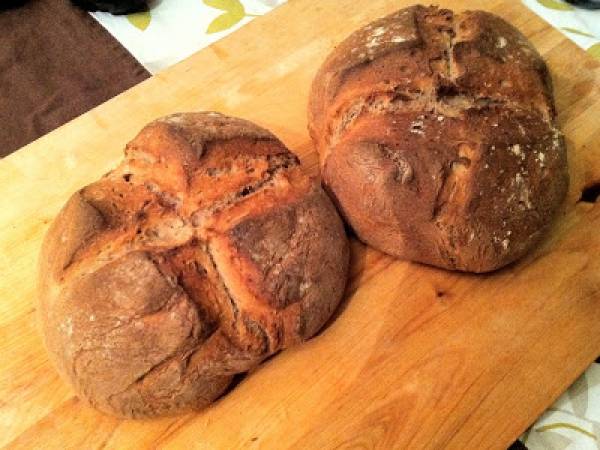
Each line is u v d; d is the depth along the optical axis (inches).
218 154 13.9
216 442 14.1
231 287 13.2
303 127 18.4
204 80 18.9
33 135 19.8
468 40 15.0
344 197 15.5
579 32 21.7
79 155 17.6
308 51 19.6
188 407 13.6
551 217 15.5
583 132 18.3
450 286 16.0
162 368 12.8
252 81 19.1
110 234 13.1
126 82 20.8
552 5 22.4
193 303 12.6
